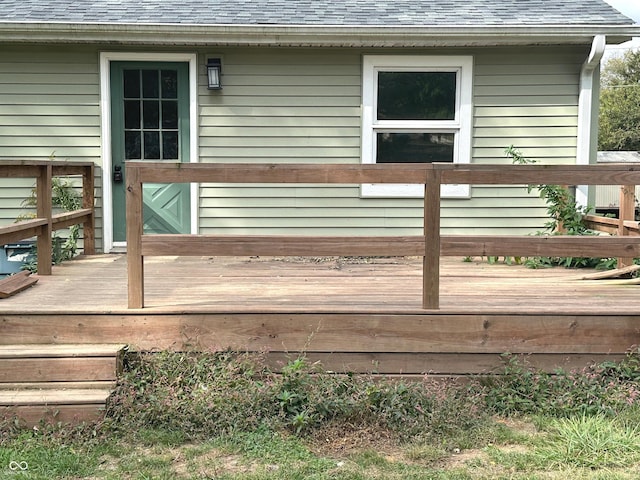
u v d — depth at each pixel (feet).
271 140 22.06
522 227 22.52
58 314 12.57
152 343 12.69
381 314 12.83
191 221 22.34
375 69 21.94
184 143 22.08
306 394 11.64
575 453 10.25
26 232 15.81
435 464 10.03
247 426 11.16
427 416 11.37
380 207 22.48
